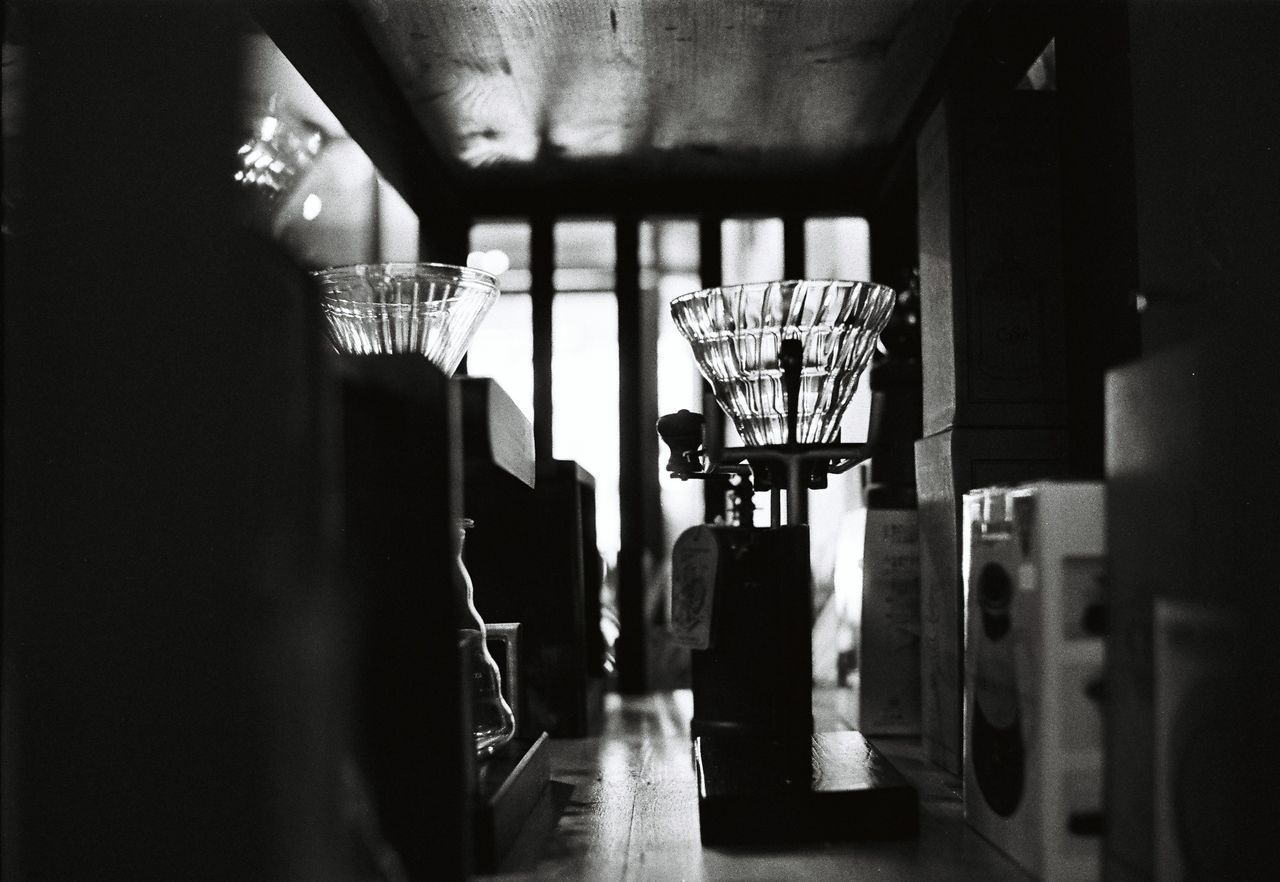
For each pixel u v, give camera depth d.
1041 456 0.94
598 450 1.50
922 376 1.11
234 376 0.69
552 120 1.19
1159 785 0.59
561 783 0.89
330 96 0.94
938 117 1.00
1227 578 0.63
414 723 0.58
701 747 0.84
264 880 0.62
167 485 0.67
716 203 1.46
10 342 0.68
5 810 0.65
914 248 1.39
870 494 1.19
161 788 0.64
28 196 0.70
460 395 0.62
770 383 0.89
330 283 0.71
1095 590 0.61
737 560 0.93
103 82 0.73
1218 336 0.73
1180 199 0.76
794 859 0.67
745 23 0.95
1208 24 0.75
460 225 1.46
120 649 0.66
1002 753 0.67
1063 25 0.92
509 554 1.12
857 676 1.12
